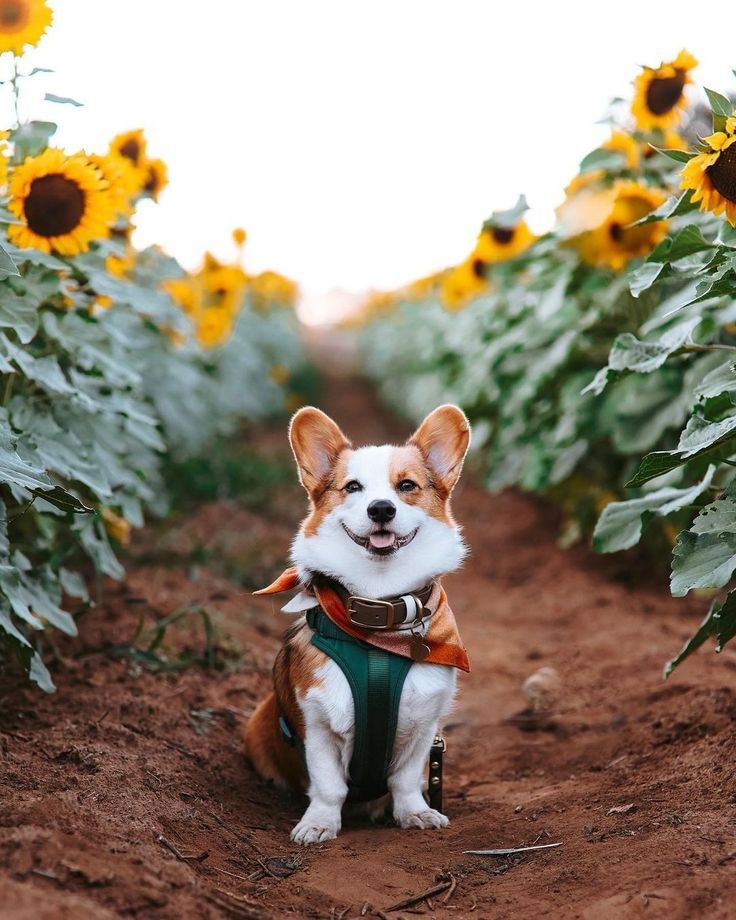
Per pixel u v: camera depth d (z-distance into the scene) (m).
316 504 1.86
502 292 3.78
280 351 7.33
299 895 1.60
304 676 1.78
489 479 3.61
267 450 5.91
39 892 1.41
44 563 2.11
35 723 1.97
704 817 1.68
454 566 1.83
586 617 2.90
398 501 1.80
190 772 1.92
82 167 1.98
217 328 4.08
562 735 2.20
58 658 2.23
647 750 1.98
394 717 1.77
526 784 2.01
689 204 1.83
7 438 1.79
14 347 1.98
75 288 2.22
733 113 1.73
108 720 2.03
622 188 2.51
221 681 2.35
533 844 1.73
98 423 2.24
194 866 1.61
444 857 1.71
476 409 3.96
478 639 2.82
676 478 2.13
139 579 2.86
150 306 2.31
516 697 2.44
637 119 2.46
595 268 2.85
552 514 4.25
